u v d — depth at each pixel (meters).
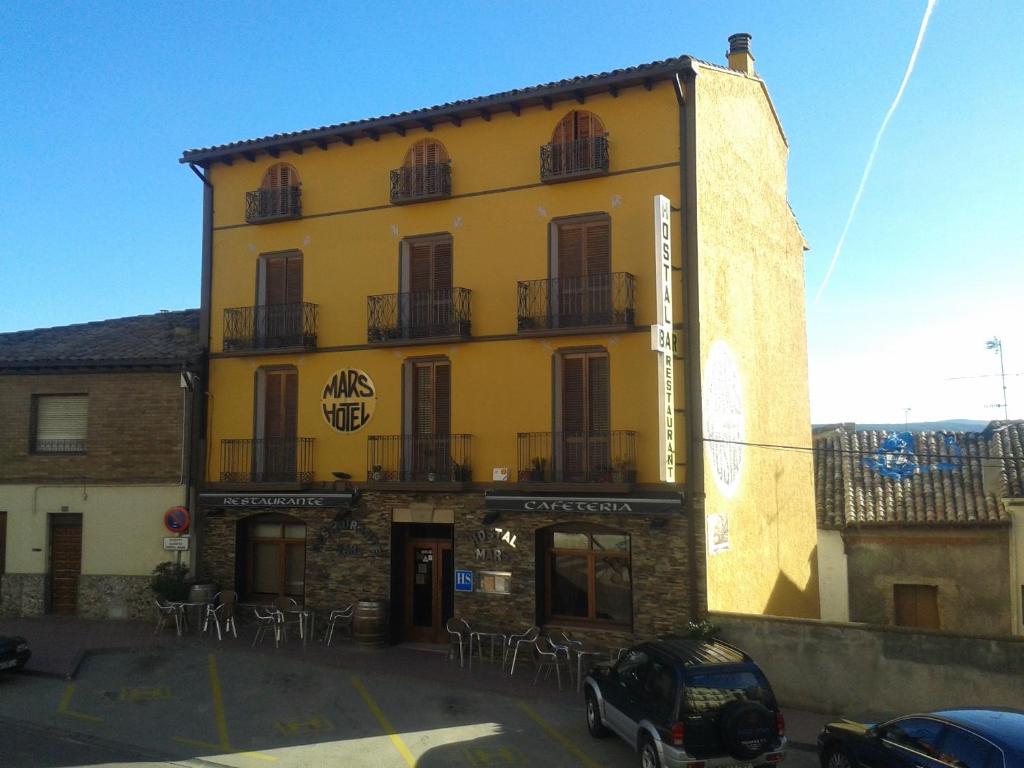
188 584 19.95
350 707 14.21
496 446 17.83
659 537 16.05
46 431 21.62
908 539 20.25
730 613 15.23
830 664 14.22
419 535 19.05
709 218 17.14
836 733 10.60
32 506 21.30
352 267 19.69
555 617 17.22
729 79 18.59
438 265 19.05
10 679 15.66
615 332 16.72
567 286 17.47
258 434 20.52
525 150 18.06
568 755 11.99
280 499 19.28
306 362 20.00
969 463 21.48
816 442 24.39
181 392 20.78
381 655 17.62
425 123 18.91
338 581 19.09
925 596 20.09
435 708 14.19
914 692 13.50
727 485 17.20
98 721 13.35
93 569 20.80
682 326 16.28
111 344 22.44
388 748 12.27
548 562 17.42
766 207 21.02
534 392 17.56
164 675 16.00
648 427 16.50
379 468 18.75
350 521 19.05
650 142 16.86
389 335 18.77
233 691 15.05
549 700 14.63
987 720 9.09
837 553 20.95
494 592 17.52
